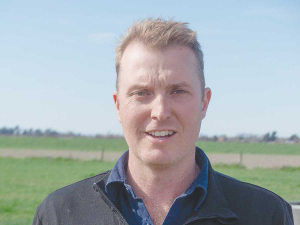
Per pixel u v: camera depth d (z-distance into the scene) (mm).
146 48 2039
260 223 2045
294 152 52969
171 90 2025
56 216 2205
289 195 18062
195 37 2113
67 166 32469
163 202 2115
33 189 19906
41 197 17422
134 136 2059
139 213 2076
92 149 53562
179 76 2012
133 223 2072
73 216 2172
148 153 2027
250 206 2100
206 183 2072
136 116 2025
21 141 67125
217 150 54812
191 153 2125
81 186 2324
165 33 2025
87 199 2223
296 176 27156
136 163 2145
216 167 33438
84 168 30953
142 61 2033
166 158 2016
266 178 25719
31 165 32844
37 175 26000
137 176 2156
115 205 2143
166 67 2008
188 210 2051
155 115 1971
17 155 41594
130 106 2047
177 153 2037
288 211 2230
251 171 30562
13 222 11852
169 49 2029
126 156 2359
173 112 2008
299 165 34656
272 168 33000
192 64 2078
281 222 2072
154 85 2002
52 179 24016
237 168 32906
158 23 2084
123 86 2096
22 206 15039
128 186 2092
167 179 2100
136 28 2111
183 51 2055
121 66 2141
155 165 2039
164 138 2020
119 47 2184
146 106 2020
